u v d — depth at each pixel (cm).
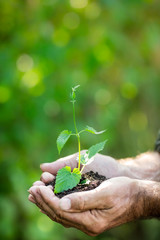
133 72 314
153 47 313
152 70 332
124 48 305
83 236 354
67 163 155
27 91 291
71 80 287
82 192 128
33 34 293
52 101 296
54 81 293
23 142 288
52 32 295
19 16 300
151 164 179
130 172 168
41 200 134
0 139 282
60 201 124
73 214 129
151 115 360
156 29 315
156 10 324
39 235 290
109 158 168
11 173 279
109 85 330
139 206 140
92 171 158
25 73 296
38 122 286
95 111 324
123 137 361
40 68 292
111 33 296
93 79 324
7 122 288
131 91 328
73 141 308
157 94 345
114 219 138
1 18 298
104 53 298
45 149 303
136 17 312
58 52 283
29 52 290
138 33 322
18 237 289
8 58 282
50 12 304
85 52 297
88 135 305
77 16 312
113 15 300
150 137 367
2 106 283
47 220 308
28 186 282
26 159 298
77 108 301
